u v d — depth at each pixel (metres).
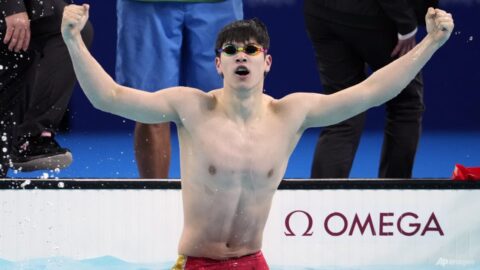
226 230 14.30
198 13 20.56
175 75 20.81
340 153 19.84
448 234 18.34
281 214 18.14
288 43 36.31
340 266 18.17
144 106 13.59
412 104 20.09
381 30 19.81
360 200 18.20
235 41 13.66
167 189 18.08
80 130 35.38
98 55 35.34
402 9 19.20
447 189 18.33
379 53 20.11
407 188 18.30
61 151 21.03
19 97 20.91
